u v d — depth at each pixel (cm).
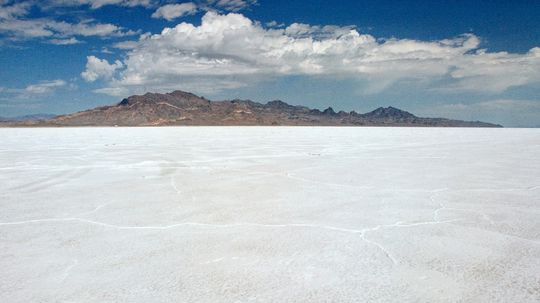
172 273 492
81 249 581
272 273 492
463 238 630
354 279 475
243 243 605
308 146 2789
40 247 590
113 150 2386
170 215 778
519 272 496
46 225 708
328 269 505
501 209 825
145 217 762
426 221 733
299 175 1320
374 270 502
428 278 478
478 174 1330
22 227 695
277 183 1161
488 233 657
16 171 1421
